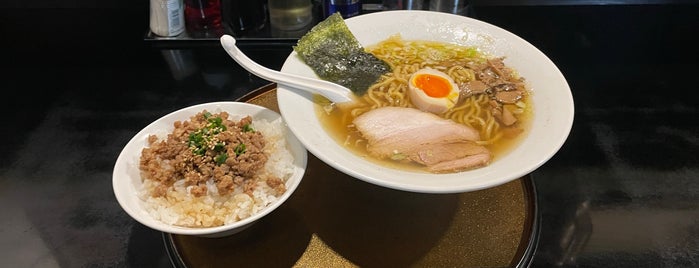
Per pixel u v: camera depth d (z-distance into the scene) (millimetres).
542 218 318
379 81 377
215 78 430
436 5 512
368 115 342
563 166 354
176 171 295
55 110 397
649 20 515
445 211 312
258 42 471
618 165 356
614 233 311
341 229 301
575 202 329
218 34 476
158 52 461
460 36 406
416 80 368
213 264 281
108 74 434
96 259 294
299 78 336
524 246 289
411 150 316
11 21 496
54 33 482
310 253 289
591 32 496
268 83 424
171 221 272
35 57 452
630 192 337
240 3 458
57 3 515
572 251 300
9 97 408
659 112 404
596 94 421
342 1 476
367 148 316
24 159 355
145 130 320
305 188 326
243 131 320
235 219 276
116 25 493
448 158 306
